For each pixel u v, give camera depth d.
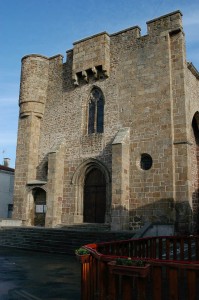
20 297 7.57
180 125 19.28
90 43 24.00
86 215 23.00
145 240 9.87
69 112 25.11
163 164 19.22
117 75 22.69
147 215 19.14
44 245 17.70
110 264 5.17
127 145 20.69
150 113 20.50
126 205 19.77
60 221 23.30
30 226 23.08
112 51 23.41
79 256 6.03
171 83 20.09
